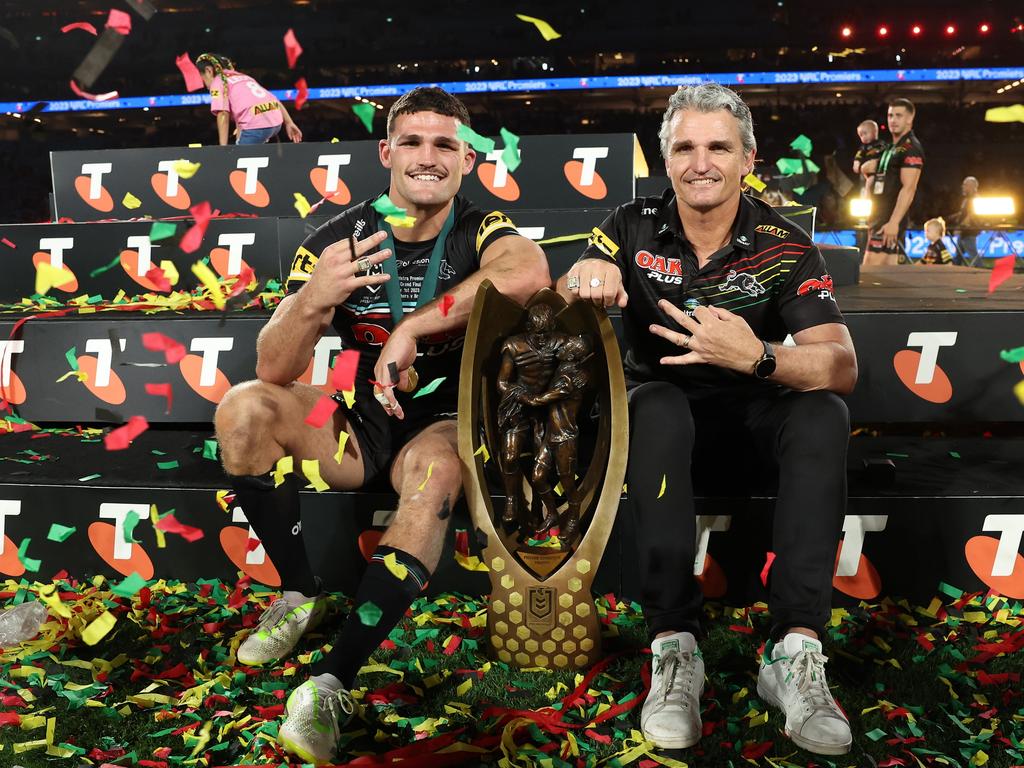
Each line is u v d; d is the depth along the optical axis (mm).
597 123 15750
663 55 15844
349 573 2074
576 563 1712
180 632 1922
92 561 2168
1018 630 1870
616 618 1938
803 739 1483
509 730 1493
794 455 1652
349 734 1526
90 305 2992
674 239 1807
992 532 1979
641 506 1677
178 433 2666
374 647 1528
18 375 2723
